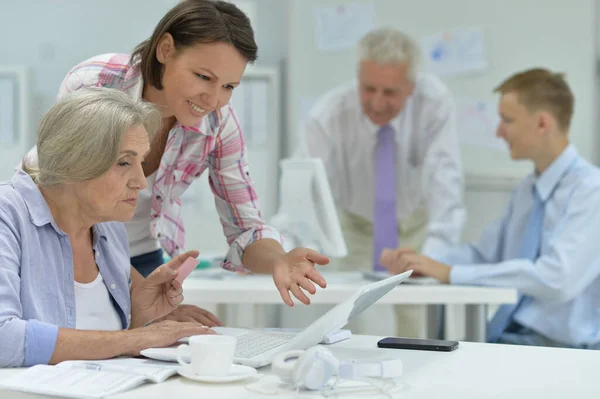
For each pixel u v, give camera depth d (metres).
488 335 2.39
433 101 3.36
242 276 2.45
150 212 1.75
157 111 1.28
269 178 4.10
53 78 4.59
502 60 3.86
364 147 3.33
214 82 1.45
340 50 3.97
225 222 1.83
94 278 1.37
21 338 1.10
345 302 1.15
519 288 2.26
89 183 1.22
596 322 2.31
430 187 3.36
